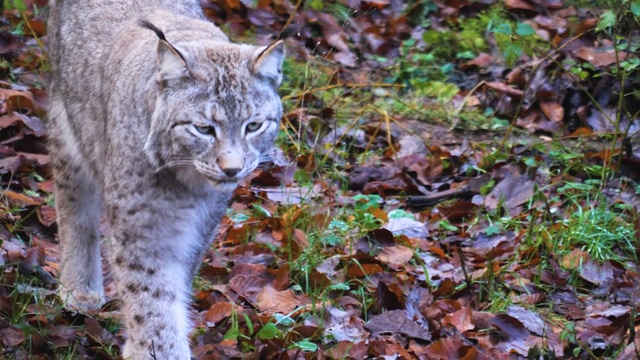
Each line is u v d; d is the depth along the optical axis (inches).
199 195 306.8
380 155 500.4
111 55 323.9
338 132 509.7
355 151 504.1
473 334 345.4
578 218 419.5
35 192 420.5
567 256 398.6
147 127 294.5
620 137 504.1
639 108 520.1
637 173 474.0
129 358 300.2
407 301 354.3
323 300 344.8
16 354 303.3
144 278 299.9
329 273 378.3
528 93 537.6
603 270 393.1
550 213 424.2
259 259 382.0
